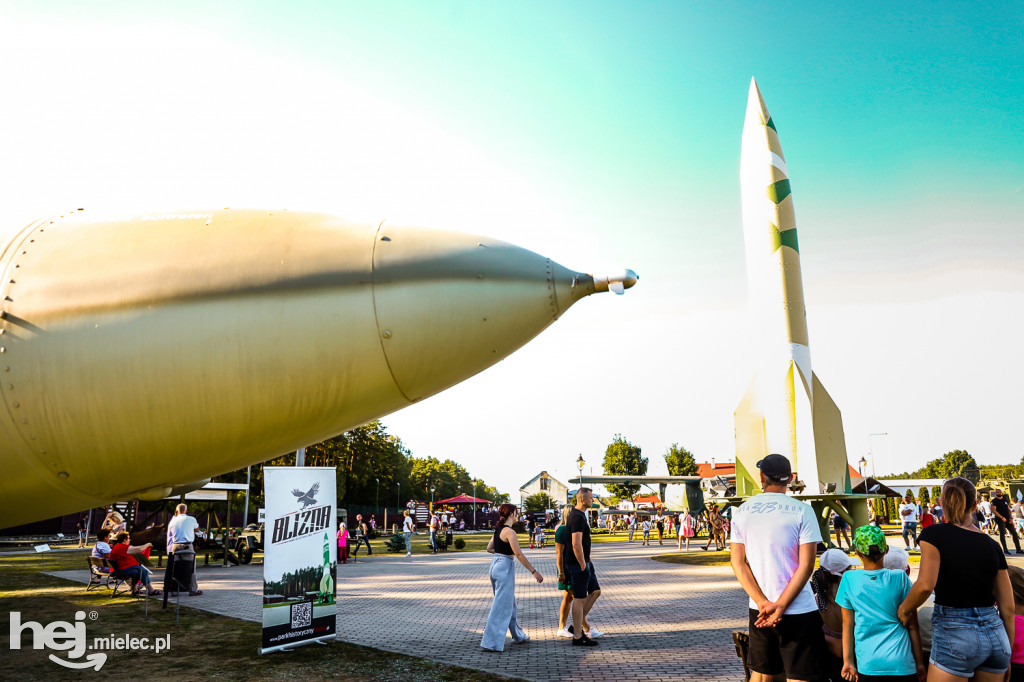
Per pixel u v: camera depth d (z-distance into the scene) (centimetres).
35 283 304
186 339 298
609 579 1313
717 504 2189
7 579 1334
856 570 368
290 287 309
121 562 1032
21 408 296
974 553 343
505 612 662
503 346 345
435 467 12019
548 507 8950
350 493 5153
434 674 562
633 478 3491
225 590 1179
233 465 338
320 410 320
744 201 1731
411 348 321
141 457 314
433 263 329
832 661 411
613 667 583
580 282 354
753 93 1752
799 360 1582
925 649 409
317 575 695
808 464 1537
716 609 920
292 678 553
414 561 1916
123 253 311
